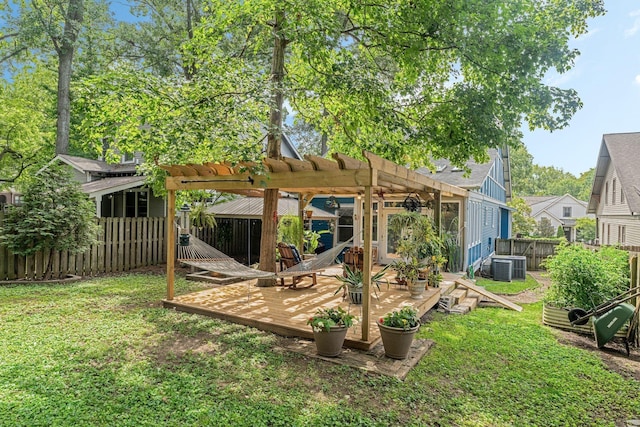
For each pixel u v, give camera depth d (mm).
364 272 4762
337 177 5000
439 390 3828
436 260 7688
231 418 3102
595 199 19266
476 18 6414
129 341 4785
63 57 17766
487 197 14938
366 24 7746
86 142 8180
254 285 8227
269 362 4297
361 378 3971
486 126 7312
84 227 8883
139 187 15070
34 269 8523
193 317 5949
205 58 8031
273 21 8484
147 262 11094
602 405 3682
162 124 6910
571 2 6738
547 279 12578
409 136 8273
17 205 8547
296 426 3049
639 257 5762
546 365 4629
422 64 7422
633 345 5508
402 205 11141
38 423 2893
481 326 6328
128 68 7695
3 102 13453
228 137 6258
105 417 3023
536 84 6773
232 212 13398
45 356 4195
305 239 12227
